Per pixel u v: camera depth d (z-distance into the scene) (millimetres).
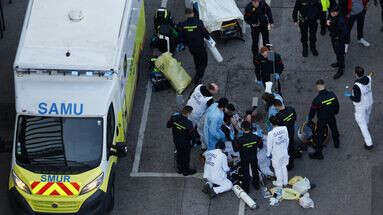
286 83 73000
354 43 77062
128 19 64750
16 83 59531
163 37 74125
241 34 77625
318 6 72000
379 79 72688
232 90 72625
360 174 64000
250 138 59562
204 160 64938
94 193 57750
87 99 59094
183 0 83500
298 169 64812
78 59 59375
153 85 72750
